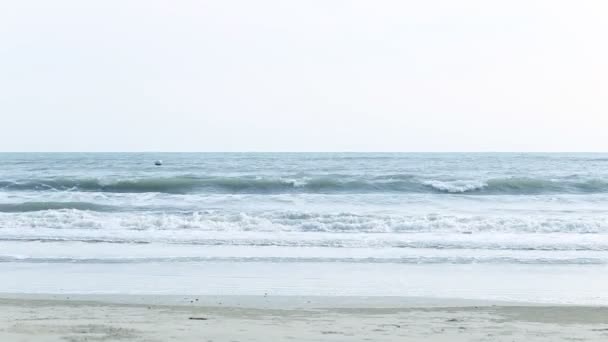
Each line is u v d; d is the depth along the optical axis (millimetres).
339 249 17109
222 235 19281
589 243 17906
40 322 8227
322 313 9609
